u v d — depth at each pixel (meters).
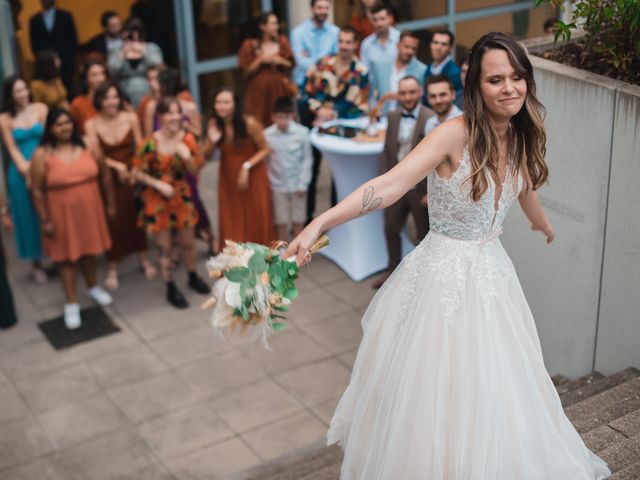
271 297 2.75
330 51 9.00
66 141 6.92
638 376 4.32
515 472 2.90
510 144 2.88
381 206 2.75
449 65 7.28
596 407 4.04
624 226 4.23
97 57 8.84
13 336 7.07
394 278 3.11
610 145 4.20
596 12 4.34
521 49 2.68
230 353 6.69
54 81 7.96
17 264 8.27
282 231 7.86
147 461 5.62
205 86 10.27
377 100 8.12
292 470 4.87
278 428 5.84
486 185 2.79
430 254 2.97
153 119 7.85
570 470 3.02
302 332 6.92
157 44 10.05
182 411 6.07
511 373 2.93
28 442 5.86
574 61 4.62
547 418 2.99
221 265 2.80
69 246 6.99
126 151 7.50
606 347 4.52
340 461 4.64
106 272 8.09
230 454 5.63
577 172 4.41
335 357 6.57
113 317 7.27
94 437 5.88
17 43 9.74
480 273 2.92
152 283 7.77
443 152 2.78
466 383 2.84
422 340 2.91
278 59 8.81
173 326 7.10
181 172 7.08
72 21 9.75
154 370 6.54
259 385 6.30
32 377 6.54
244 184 7.32
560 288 4.70
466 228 2.90
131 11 10.06
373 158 7.12
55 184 6.87
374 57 8.20
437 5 10.59
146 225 7.17
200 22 10.00
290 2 10.15
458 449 2.83
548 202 4.63
